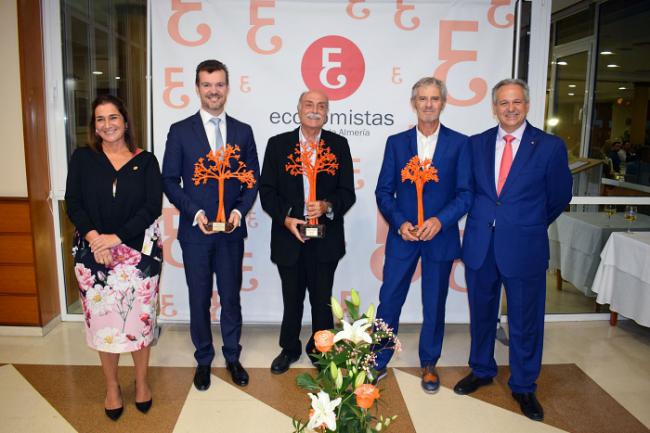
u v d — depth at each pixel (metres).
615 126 3.47
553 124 3.43
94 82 3.37
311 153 2.53
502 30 3.10
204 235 2.54
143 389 2.42
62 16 3.32
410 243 2.56
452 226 2.56
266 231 3.31
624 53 3.41
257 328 3.48
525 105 2.34
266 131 3.19
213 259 2.65
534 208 2.38
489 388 2.68
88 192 2.25
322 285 2.67
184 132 2.55
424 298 2.63
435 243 2.53
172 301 3.33
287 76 3.14
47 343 3.20
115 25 3.29
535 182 2.36
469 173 2.51
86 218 2.24
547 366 2.94
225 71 2.50
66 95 3.39
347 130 3.19
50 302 3.42
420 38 3.10
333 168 2.60
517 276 2.38
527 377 2.48
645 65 3.43
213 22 3.07
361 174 3.23
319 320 2.70
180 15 3.07
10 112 3.19
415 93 2.47
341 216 2.68
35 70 3.23
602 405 2.52
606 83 3.42
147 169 2.36
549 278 3.72
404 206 2.58
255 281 3.35
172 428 2.28
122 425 2.30
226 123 2.60
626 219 3.52
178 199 2.50
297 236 2.54
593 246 3.62
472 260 2.48
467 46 3.11
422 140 2.55
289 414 2.40
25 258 3.24
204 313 2.65
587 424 2.35
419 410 2.45
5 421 2.32
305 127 2.56
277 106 3.16
